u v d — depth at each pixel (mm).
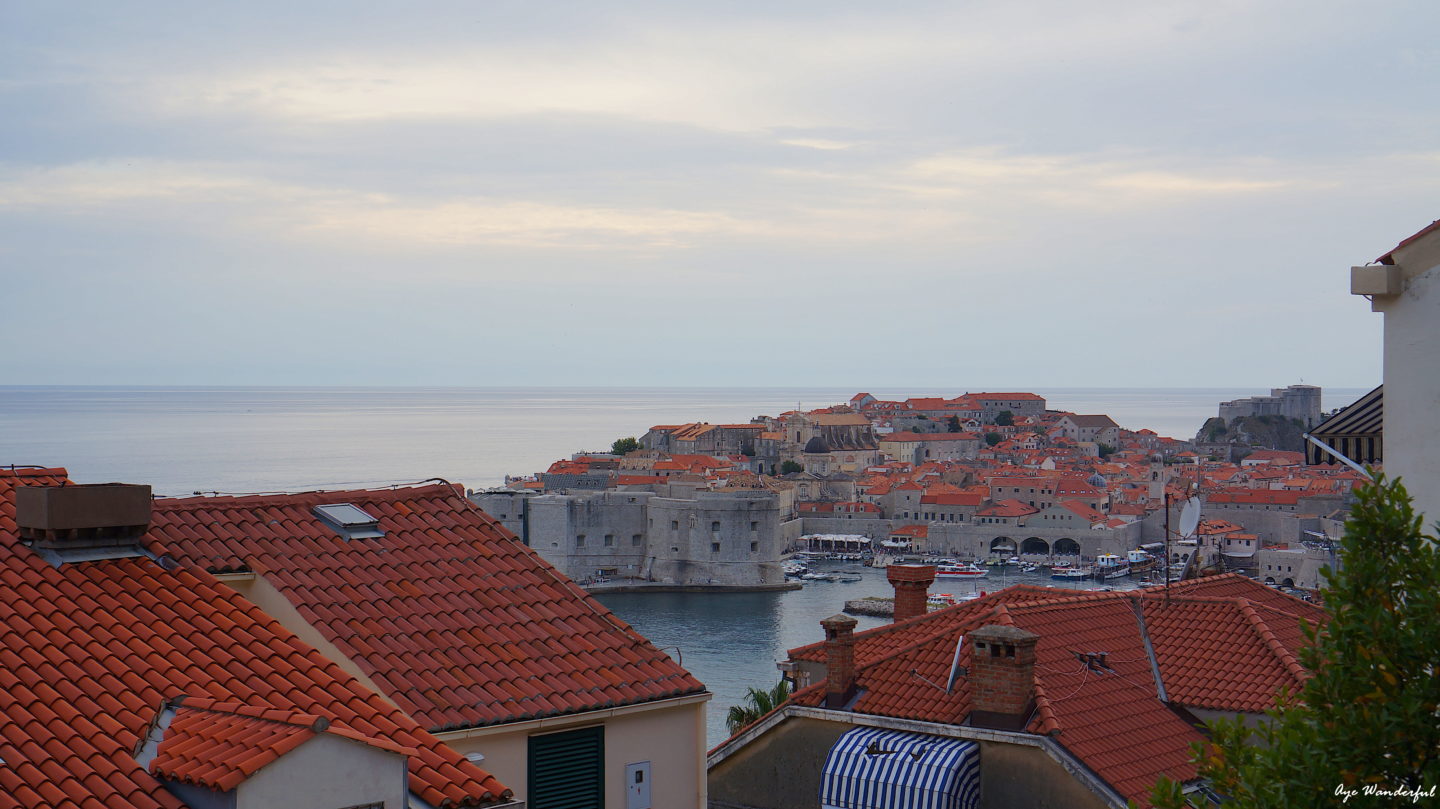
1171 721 36219
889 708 36188
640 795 24656
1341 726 17266
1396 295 23125
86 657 20328
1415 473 22906
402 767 18156
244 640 21844
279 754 17109
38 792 17469
